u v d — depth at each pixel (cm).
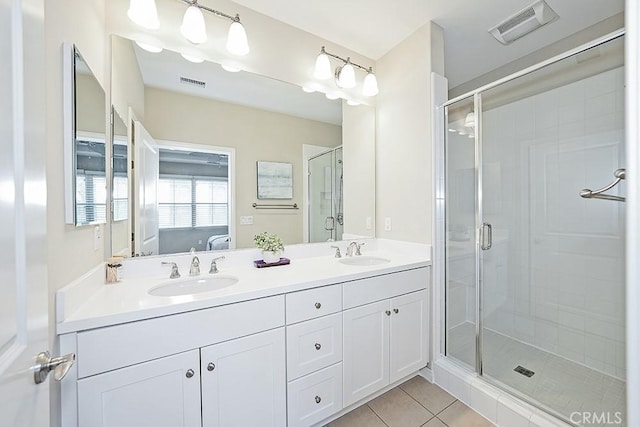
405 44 212
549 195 208
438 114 194
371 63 237
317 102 213
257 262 178
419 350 189
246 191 189
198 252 169
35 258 58
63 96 95
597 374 181
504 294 232
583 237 194
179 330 108
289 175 204
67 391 90
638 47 55
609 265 183
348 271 163
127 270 147
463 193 208
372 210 237
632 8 57
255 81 188
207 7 166
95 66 125
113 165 140
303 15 186
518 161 222
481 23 195
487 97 215
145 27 144
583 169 191
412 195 209
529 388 166
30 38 57
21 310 53
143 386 102
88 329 93
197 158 172
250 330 124
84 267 111
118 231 144
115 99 142
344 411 162
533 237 217
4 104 48
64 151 95
